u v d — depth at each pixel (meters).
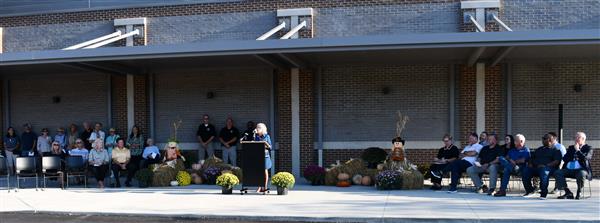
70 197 11.79
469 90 15.27
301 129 15.94
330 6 16.11
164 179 13.82
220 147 16.52
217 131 16.61
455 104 15.46
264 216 9.28
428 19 15.67
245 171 11.87
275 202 10.72
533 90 15.15
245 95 16.52
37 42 18.11
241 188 13.02
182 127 16.89
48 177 14.19
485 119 15.20
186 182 14.02
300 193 12.09
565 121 15.03
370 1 15.94
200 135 16.17
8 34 18.34
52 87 17.94
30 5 18.23
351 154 15.86
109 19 17.59
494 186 11.53
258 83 16.44
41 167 14.22
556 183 11.21
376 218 8.95
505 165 11.43
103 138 16.19
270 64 14.90
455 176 12.12
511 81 15.18
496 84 15.16
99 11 17.69
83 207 10.39
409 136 15.64
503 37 12.02
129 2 17.44
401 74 15.72
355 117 15.89
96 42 16.61
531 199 10.79
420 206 10.00
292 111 16.00
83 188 13.62
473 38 12.13
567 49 13.42
